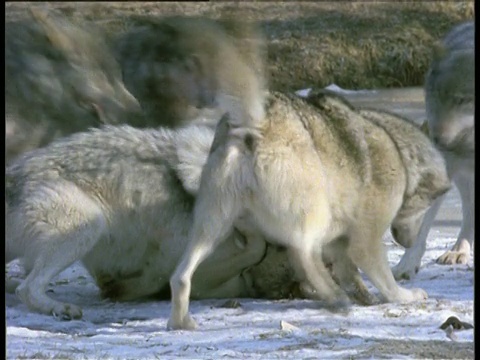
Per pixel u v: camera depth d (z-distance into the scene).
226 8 48.25
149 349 14.12
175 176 17.12
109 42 26.98
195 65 25.25
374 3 48.41
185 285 15.67
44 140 22.91
